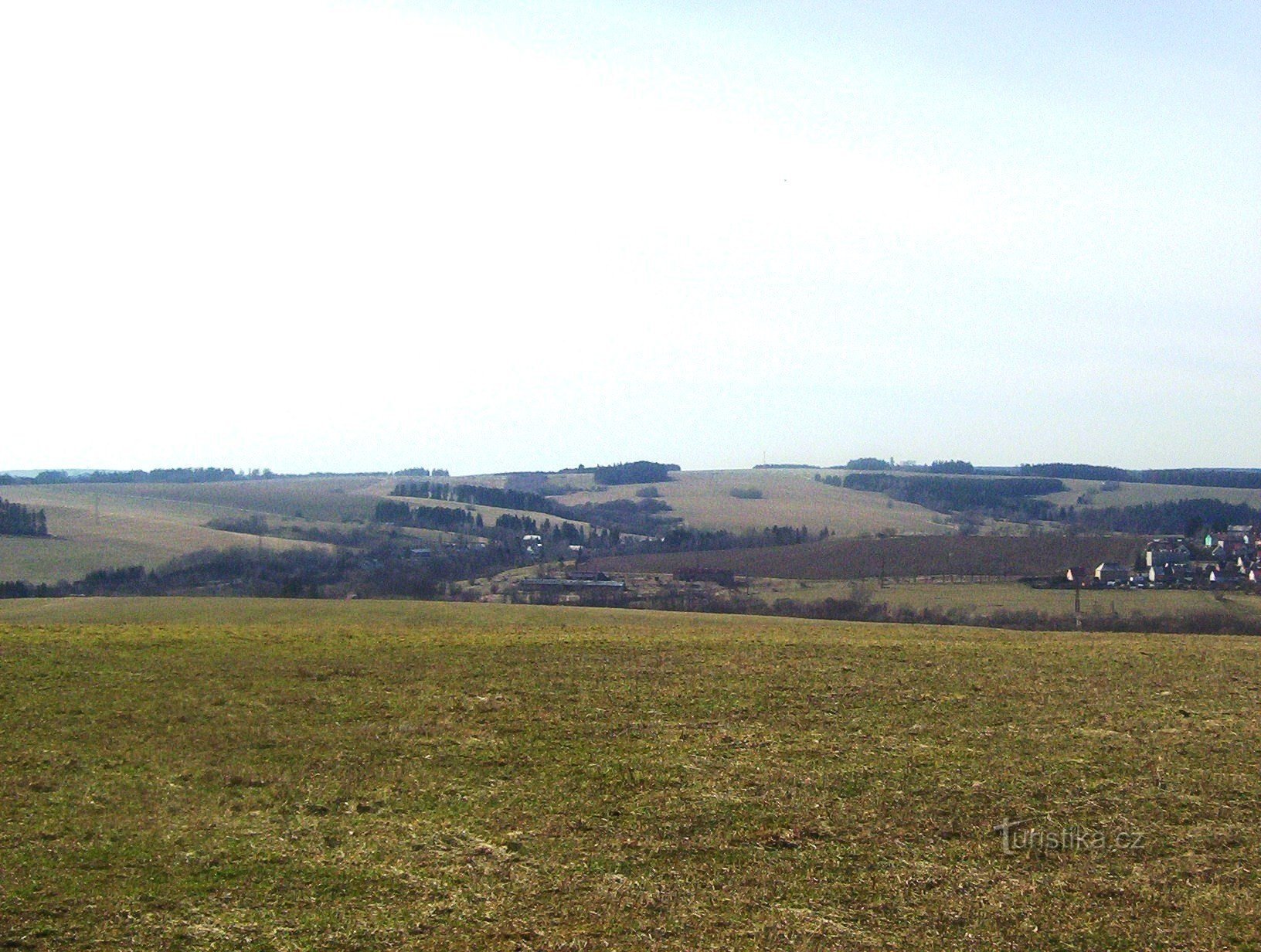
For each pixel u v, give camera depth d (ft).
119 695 90.07
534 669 105.40
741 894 49.08
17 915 45.42
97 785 65.00
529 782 67.26
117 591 282.56
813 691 95.50
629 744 76.59
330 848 54.80
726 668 107.04
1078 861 53.62
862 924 46.06
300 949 43.11
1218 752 74.33
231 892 48.65
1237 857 54.13
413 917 46.26
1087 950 43.60
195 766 69.72
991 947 43.86
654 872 51.93
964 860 53.93
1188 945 44.04
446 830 57.93
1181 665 110.52
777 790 65.31
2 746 73.56
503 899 48.24
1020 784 66.64
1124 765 70.74
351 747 75.00
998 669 107.24
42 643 118.93
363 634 134.00
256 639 125.90
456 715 85.25
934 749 75.36
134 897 47.67
